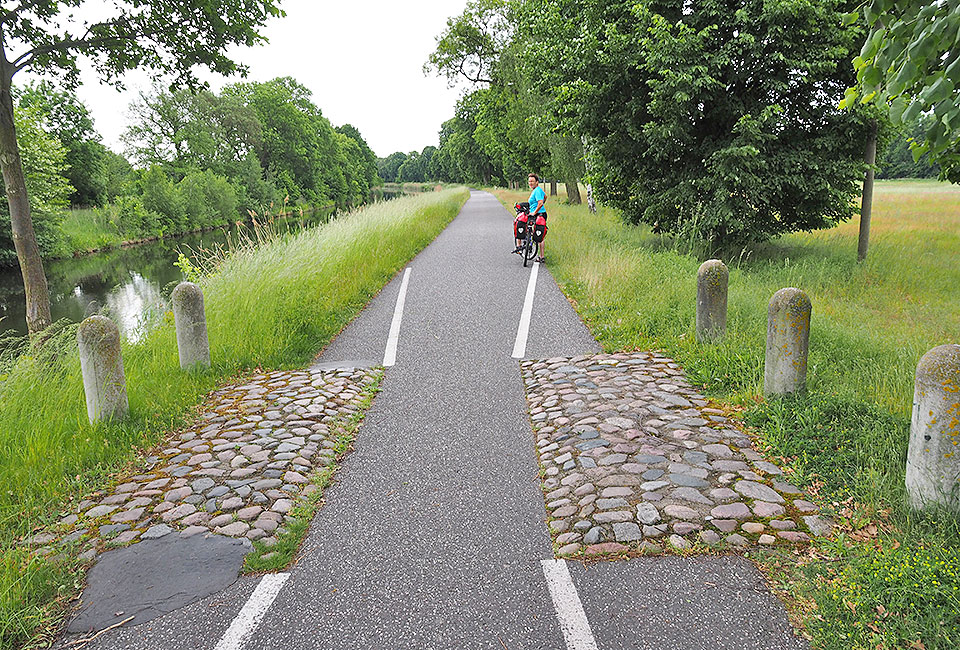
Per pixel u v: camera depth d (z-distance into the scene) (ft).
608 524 12.32
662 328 25.73
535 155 124.57
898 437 14.16
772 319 17.10
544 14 50.83
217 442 17.31
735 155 40.04
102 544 12.51
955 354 11.15
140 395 19.80
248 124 234.99
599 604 10.19
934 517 11.19
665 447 15.42
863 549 10.75
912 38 10.92
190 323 22.49
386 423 18.63
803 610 9.71
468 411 19.25
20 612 10.28
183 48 38.17
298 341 27.07
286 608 10.45
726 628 9.48
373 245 48.11
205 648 9.57
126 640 9.80
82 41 35.91
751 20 38.78
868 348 22.75
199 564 11.73
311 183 279.28
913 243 55.16
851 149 44.01
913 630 8.77
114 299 72.33
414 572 11.34
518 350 25.25
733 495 12.98
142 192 166.61
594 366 22.38
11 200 36.35
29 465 15.33
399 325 30.22
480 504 13.69
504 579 11.00
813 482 13.28
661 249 47.57
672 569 10.89
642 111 43.96
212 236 158.20
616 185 51.39
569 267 41.22
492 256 50.65
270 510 13.61
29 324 37.68
